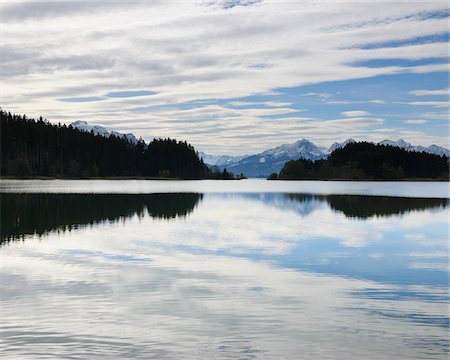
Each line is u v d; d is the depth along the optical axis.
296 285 18.03
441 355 11.42
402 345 11.99
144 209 50.75
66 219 40.12
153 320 13.69
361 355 11.41
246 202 64.12
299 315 14.27
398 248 26.92
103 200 63.41
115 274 19.48
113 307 14.88
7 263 21.56
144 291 16.83
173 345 11.88
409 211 50.69
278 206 57.44
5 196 69.81
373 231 34.34
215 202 63.62
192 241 28.58
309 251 25.56
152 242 28.02
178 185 137.50
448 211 50.56
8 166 178.88
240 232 33.03
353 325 13.43
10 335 12.45
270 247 26.70
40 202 58.44
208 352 11.45
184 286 17.64
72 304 15.16
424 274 20.17
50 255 23.58
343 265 21.97
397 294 16.80
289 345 11.93
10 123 196.88
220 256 23.78
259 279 18.95
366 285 18.16
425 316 14.27
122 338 12.29
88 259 22.66
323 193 91.44
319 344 11.99
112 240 28.67
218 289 17.22
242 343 12.04
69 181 161.25
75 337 12.34
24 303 15.22
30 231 32.50
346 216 45.22
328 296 16.47
